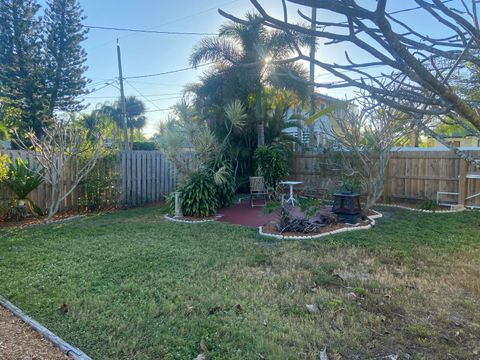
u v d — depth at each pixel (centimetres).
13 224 727
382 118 636
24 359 246
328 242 566
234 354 256
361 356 254
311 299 344
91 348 266
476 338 276
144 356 255
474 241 561
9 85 1709
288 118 1349
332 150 1045
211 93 1210
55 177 780
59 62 1819
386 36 98
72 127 849
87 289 370
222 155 993
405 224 695
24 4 1689
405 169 972
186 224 719
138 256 483
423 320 304
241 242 569
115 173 955
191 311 319
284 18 113
